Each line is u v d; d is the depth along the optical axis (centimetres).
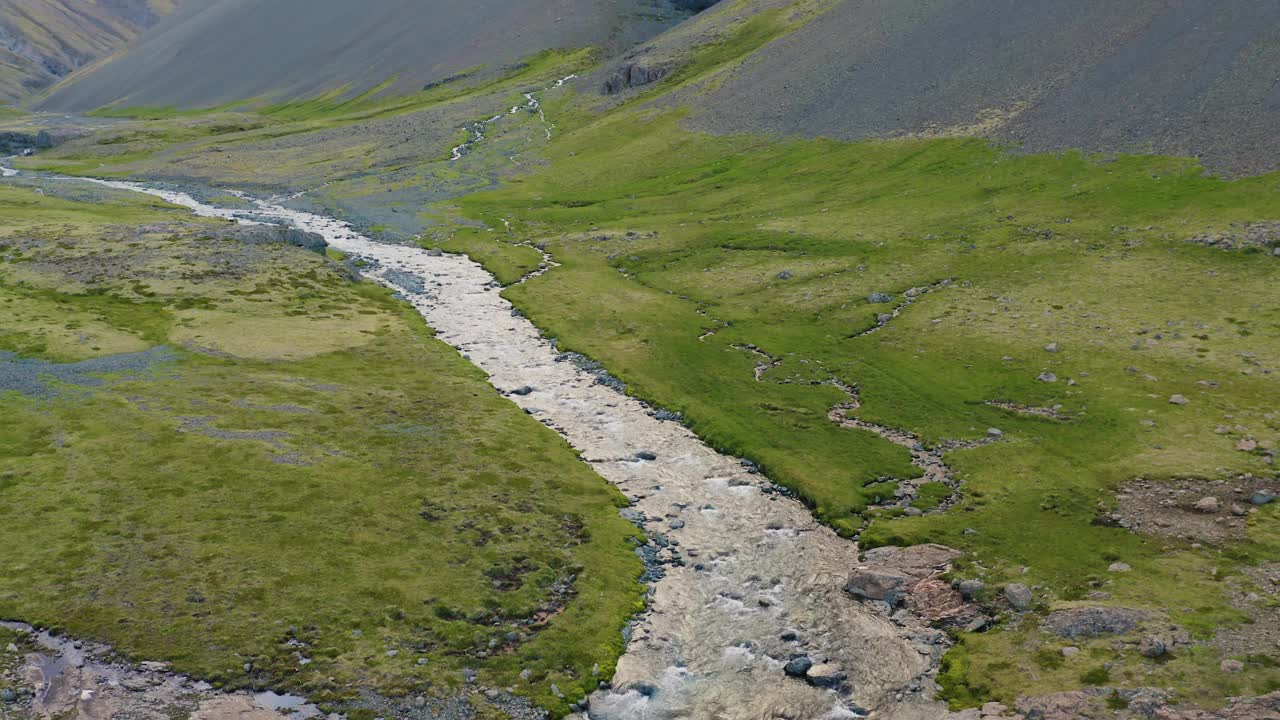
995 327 7062
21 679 3064
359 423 5500
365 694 3147
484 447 5269
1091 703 2942
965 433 5459
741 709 3188
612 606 3775
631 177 13762
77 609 3469
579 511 4575
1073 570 3884
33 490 4356
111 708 2958
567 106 19475
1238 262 7662
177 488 4469
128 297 7856
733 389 6275
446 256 10262
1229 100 10444
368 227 11694
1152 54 11888
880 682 3297
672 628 3681
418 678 3256
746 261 9356
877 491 4803
